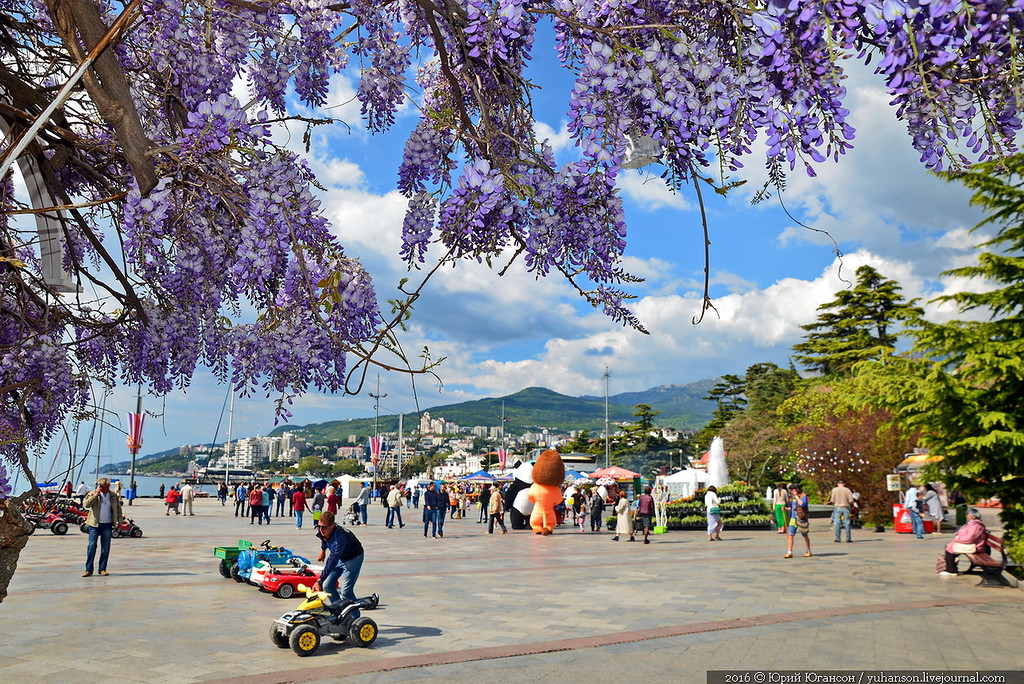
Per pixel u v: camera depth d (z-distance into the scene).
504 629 8.80
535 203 1.65
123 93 1.56
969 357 13.38
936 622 9.27
